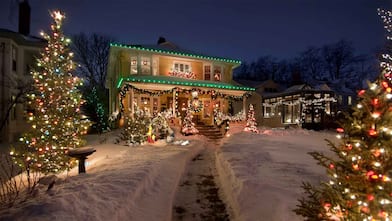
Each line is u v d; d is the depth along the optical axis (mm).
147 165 7988
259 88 36438
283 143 12930
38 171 8148
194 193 6625
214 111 21141
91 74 39406
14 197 5570
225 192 6543
